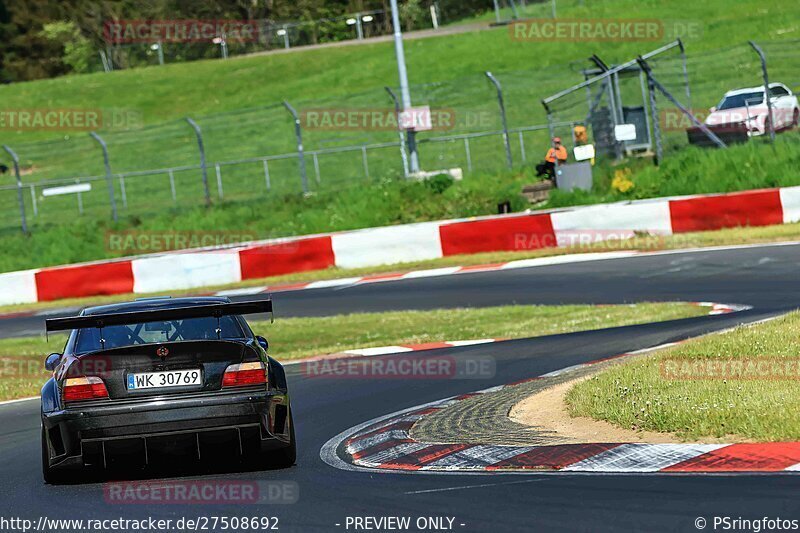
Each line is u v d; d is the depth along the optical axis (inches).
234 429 1103.6
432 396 1653.5
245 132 7317.9
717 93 5654.5
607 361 1760.6
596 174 4288.9
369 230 3806.6
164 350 1099.9
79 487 1109.1
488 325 2449.6
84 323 1119.6
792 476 908.0
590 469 1007.0
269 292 3476.9
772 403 1151.6
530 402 1429.6
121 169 6845.5
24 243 4682.6
